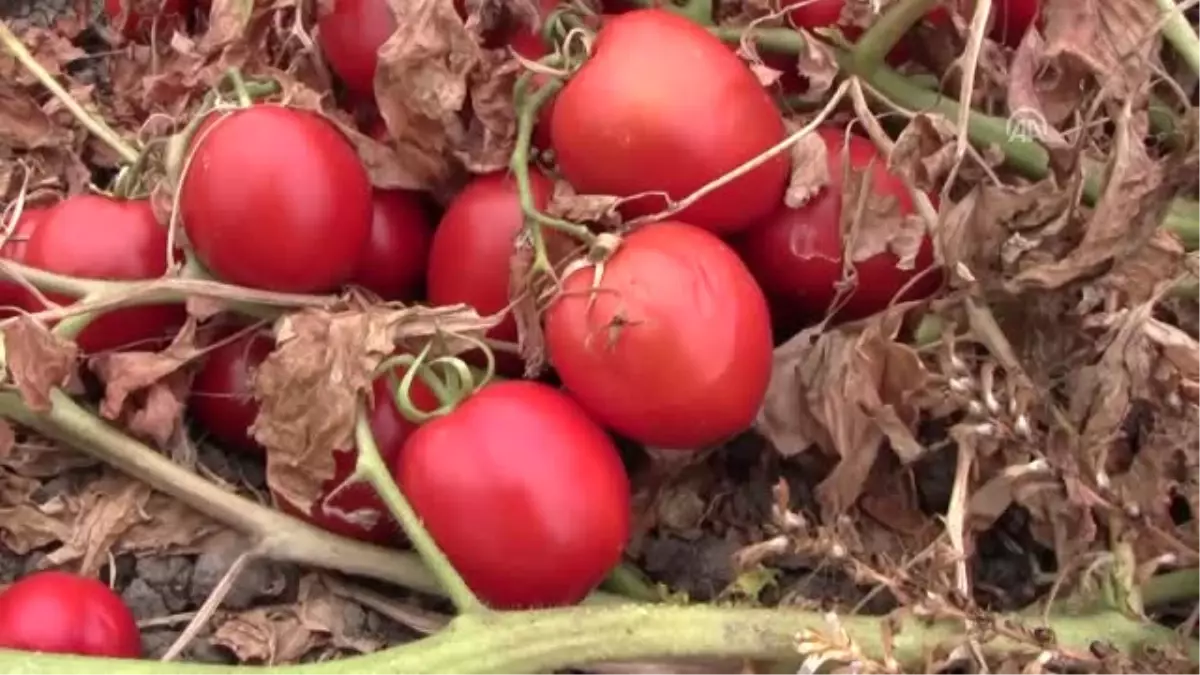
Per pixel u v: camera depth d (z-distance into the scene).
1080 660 0.63
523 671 0.64
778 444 0.70
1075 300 0.68
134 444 0.70
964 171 0.71
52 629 0.66
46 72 0.74
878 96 0.71
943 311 0.69
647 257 0.65
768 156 0.67
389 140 0.71
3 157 0.76
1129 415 0.68
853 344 0.68
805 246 0.70
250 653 0.68
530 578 0.65
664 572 0.71
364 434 0.66
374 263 0.71
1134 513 0.65
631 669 0.67
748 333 0.66
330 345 0.66
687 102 0.66
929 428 0.71
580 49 0.69
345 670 0.63
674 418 0.65
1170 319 0.70
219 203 0.67
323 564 0.69
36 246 0.70
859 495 0.70
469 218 0.69
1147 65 0.68
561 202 0.67
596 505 0.65
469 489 0.64
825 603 0.67
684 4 0.74
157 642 0.70
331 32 0.72
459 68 0.69
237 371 0.71
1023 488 0.66
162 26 0.78
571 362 0.66
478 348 0.68
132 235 0.70
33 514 0.70
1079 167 0.67
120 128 0.77
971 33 0.67
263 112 0.67
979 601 0.70
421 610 0.70
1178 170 0.66
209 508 0.69
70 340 0.68
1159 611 0.68
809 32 0.72
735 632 0.64
